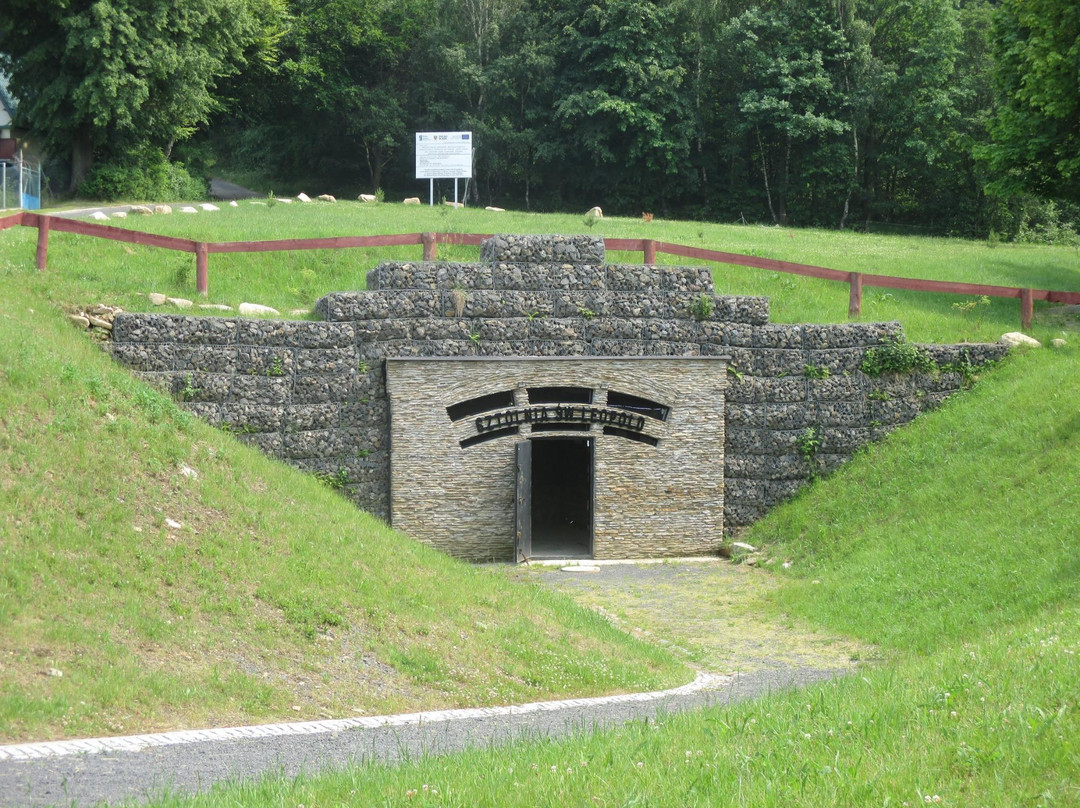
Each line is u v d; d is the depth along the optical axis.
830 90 54.72
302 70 58.03
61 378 15.84
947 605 16.62
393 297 22.33
